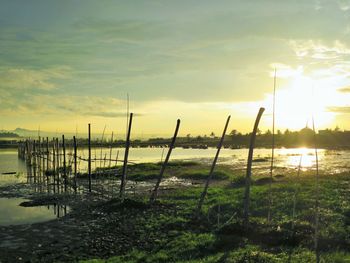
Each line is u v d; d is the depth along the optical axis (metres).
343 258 16.58
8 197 40.28
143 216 27.91
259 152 146.25
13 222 28.05
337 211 25.91
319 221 23.23
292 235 20.34
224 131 27.91
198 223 25.09
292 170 64.75
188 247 19.73
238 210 27.52
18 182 53.56
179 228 24.17
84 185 48.19
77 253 20.41
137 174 56.97
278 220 23.95
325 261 16.19
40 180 52.88
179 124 31.78
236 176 53.56
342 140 198.25
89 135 43.19
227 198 32.19
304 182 41.31
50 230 25.23
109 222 26.73
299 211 26.05
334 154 123.56
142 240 22.16
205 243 20.14
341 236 20.14
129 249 20.73
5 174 65.12
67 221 27.70
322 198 30.05
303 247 18.92
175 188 44.56
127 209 30.39
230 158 104.25
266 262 16.30
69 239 23.05
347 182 40.78
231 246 19.52
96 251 20.67
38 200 37.50
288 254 17.52
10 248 21.41
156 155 128.00
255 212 26.72
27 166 73.00
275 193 32.84
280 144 198.25
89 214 29.72
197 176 54.88
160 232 23.53
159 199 34.19
